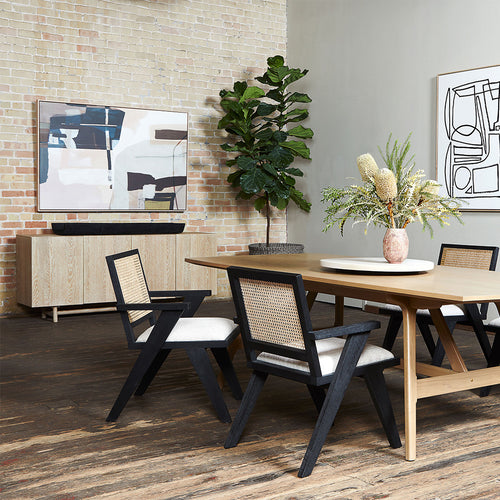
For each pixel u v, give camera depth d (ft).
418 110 20.51
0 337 17.71
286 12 26.08
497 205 18.06
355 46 22.81
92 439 9.96
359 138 22.80
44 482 8.36
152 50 23.09
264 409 11.44
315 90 24.72
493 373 10.16
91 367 14.52
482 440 9.89
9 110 20.58
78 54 21.68
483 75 18.35
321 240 24.66
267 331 9.18
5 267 20.71
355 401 11.97
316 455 8.60
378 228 22.06
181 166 23.59
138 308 10.49
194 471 8.71
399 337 17.49
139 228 21.33
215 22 24.38
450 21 19.40
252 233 25.66
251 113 24.00
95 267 20.35
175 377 13.67
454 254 14.57
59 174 21.26
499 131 17.93
